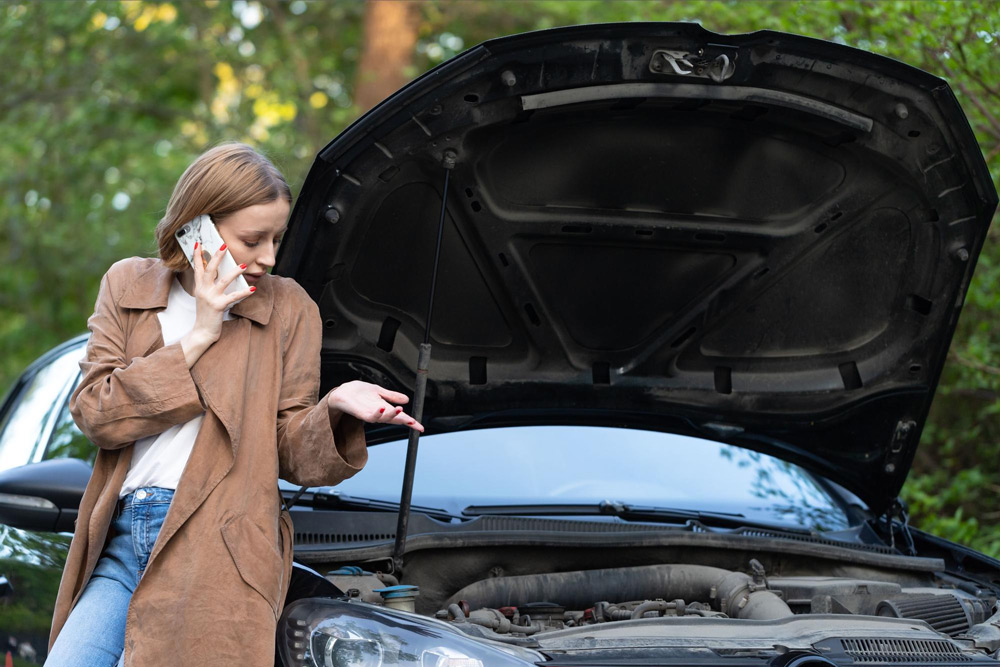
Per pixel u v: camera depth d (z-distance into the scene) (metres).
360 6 15.29
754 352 4.18
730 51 3.34
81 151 14.73
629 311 4.05
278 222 2.67
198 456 2.55
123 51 14.92
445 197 3.43
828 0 6.03
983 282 6.51
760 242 3.90
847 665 2.82
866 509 4.41
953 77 6.03
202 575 2.48
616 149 3.66
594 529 3.71
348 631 2.62
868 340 4.11
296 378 2.74
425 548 3.43
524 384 4.05
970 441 7.38
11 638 3.60
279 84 14.25
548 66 3.27
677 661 2.73
